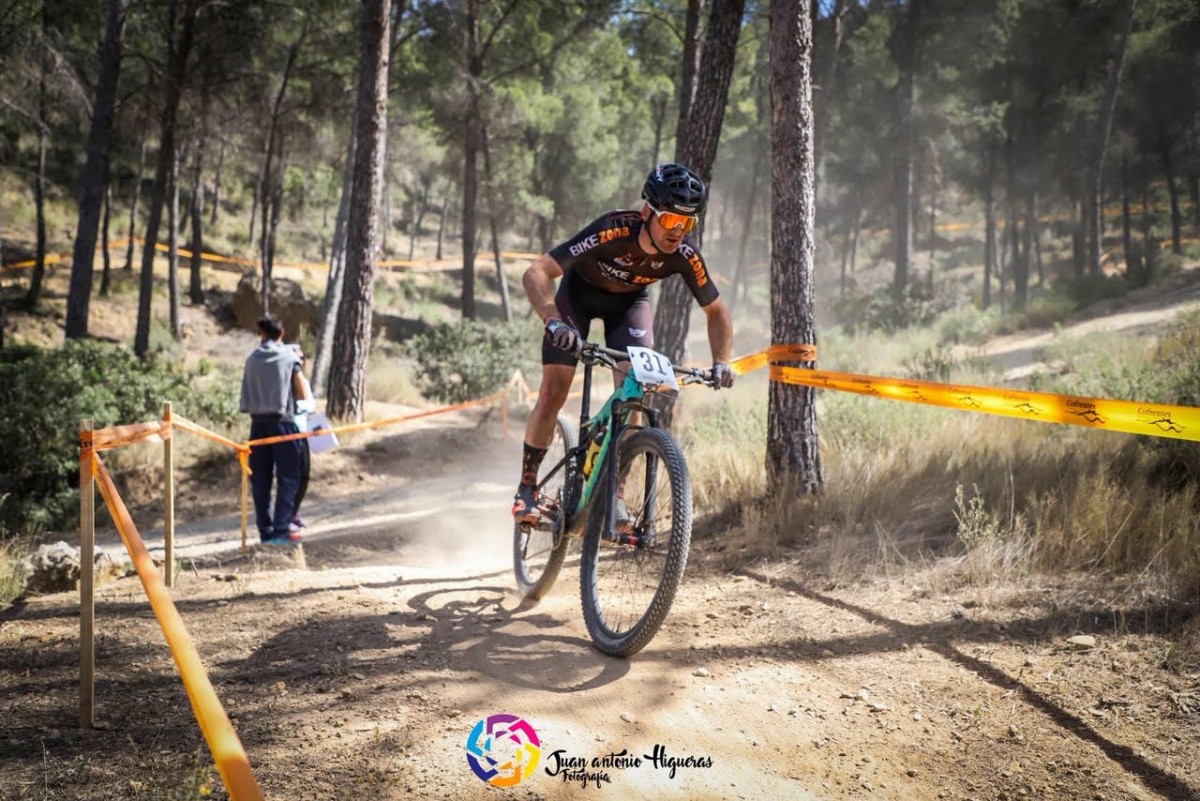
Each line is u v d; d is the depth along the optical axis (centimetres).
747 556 518
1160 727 296
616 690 341
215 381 1439
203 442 1135
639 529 370
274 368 705
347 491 1117
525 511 413
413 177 3481
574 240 386
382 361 1953
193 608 454
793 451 578
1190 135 3073
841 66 2752
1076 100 2753
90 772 270
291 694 332
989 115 2762
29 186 3450
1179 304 1850
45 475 962
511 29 2733
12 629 421
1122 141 2914
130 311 2770
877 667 357
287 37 2253
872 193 3828
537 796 264
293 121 2378
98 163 1697
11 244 3158
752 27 2664
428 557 765
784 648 382
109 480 336
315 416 747
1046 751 288
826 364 1772
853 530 524
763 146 3073
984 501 509
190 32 1953
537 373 1889
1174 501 455
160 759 278
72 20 2031
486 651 381
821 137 2103
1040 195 3042
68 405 973
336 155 2689
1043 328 2023
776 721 316
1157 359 1112
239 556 664
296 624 421
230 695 333
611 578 489
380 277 4025
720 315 415
